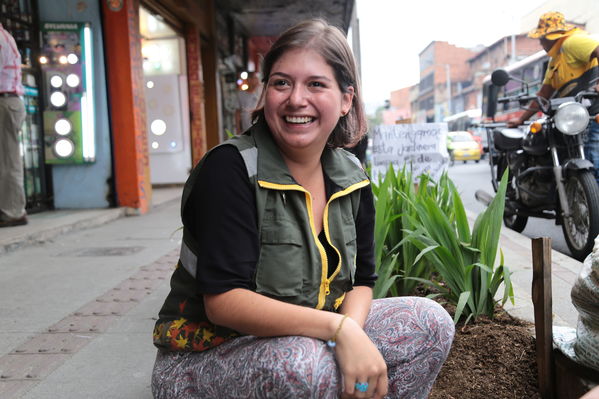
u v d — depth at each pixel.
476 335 2.31
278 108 1.40
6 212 5.64
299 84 1.39
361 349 1.25
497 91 17.67
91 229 6.23
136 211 7.43
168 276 3.86
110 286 3.64
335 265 1.49
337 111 1.44
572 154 4.35
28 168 6.89
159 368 1.49
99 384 2.14
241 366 1.32
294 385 1.24
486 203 5.51
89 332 2.74
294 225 1.39
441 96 76.75
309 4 14.32
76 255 4.71
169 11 10.14
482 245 2.44
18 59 5.45
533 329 2.34
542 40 5.10
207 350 1.45
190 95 11.49
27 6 6.84
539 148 4.57
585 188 4.05
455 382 1.99
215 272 1.30
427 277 2.80
